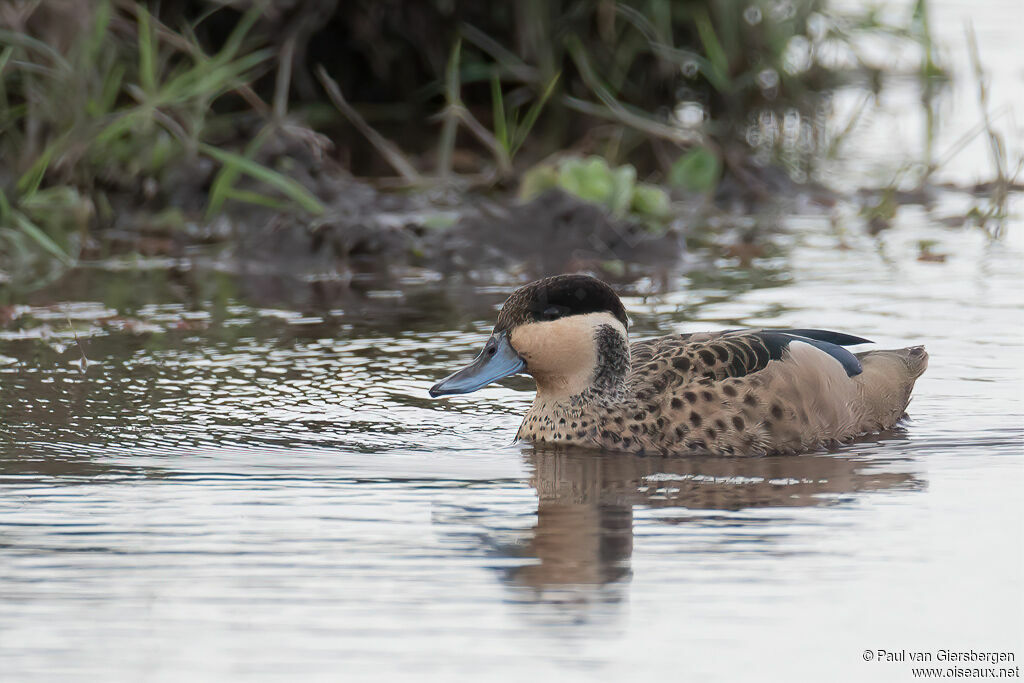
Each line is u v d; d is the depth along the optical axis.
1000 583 7.92
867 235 17.75
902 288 14.98
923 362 11.30
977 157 21.80
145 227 17.94
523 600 7.71
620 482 9.73
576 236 17.00
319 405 11.45
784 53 22.91
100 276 15.84
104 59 18.47
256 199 17.45
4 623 7.43
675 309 14.21
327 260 16.73
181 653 7.12
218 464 10.02
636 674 6.94
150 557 8.29
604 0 21.72
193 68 19.64
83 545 8.47
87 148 17.81
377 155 20.94
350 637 7.30
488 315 14.27
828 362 10.79
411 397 11.73
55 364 12.45
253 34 21.16
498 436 10.87
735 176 20.03
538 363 10.67
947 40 29.83
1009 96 25.48
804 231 18.03
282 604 7.66
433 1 21.80
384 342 13.25
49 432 10.68
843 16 25.06
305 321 14.02
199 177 18.50
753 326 13.48
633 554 8.34
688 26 22.67
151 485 9.56
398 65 22.45
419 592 7.80
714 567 8.14
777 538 8.60
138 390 11.75
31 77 17.62
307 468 9.97
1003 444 10.55
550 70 21.48
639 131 21.84
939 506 9.16
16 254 16.58
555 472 9.95
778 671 6.98
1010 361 12.45
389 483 9.66
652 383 10.70
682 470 10.03
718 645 7.23
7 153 17.92
